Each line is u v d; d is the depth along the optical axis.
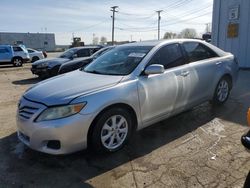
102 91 3.69
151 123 4.36
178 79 4.60
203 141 4.25
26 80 12.57
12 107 6.79
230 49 12.25
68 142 3.44
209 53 5.55
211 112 5.59
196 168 3.48
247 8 11.34
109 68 4.49
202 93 5.23
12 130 5.02
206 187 3.09
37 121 3.49
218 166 3.50
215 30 12.91
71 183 3.27
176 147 4.08
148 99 4.16
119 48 5.08
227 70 5.77
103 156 3.86
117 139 3.92
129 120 4.00
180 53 4.88
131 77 4.06
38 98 3.64
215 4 12.71
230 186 3.08
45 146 3.52
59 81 4.16
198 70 5.04
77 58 11.28
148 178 3.30
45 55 27.39
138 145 4.17
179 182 3.20
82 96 3.54
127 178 3.32
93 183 3.25
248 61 11.57
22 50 22.30
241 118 5.22
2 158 3.92
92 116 3.54
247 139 2.41
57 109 3.45
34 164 3.72
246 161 3.60
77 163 3.70
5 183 3.30
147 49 4.56
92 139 3.66
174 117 5.34
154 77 4.27
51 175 3.45
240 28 11.70
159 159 3.74
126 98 3.85
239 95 6.97
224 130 4.67
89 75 4.34
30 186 3.23
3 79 13.16
